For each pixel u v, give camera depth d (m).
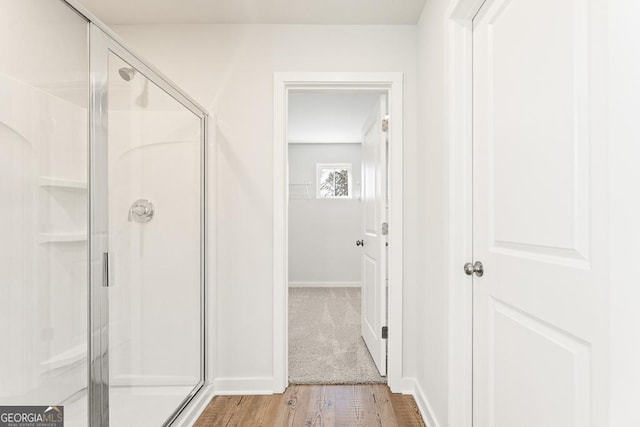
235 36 2.36
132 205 1.65
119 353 1.57
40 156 1.35
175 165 2.00
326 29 2.35
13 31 1.34
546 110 1.00
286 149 2.41
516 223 1.18
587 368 0.83
